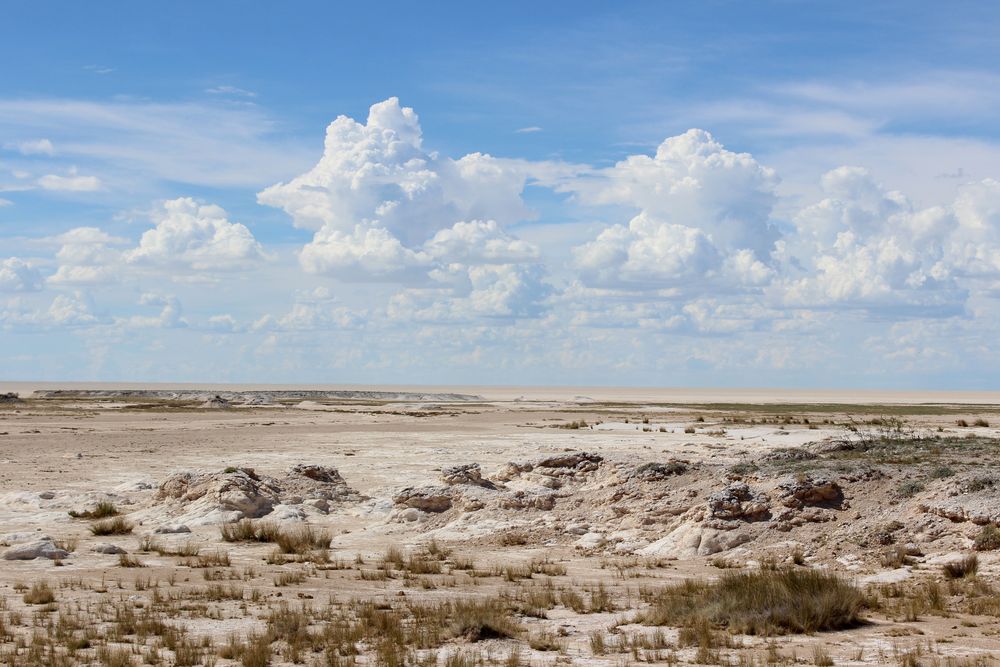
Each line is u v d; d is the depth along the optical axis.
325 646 15.53
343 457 55.31
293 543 27.88
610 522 29.81
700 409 141.50
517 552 27.56
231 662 14.59
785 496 26.77
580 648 15.44
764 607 17.11
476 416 108.25
